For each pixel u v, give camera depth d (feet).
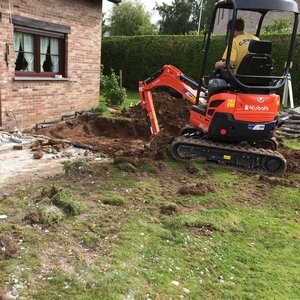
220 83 21.94
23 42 30.40
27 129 30.76
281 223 15.84
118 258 12.28
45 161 22.48
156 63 71.26
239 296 10.87
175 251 13.07
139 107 39.37
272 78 21.13
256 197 18.62
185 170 22.02
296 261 12.92
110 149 26.78
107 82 49.06
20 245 12.50
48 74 33.47
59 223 14.20
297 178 21.97
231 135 21.95
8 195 16.90
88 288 10.63
